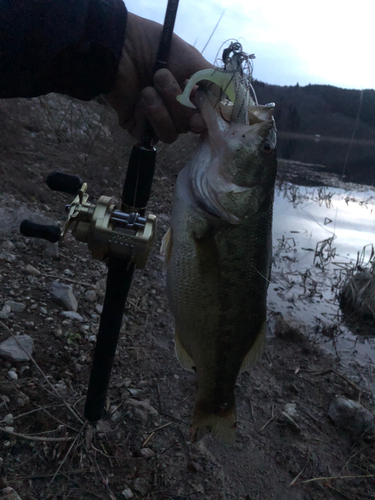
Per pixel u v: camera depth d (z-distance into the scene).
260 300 0.46
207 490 0.45
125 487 0.43
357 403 0.59
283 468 0.50
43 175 0.98
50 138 1.17
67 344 0.56
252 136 0.41
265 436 0.54
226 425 0.47
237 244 0.43
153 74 0.35
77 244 0.81
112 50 0.34
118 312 0.41
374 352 0.76
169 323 0.71
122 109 0.39
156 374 0.59
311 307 0.88
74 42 0.33
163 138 0.37
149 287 0.79
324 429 0.57
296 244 1.21
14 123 1.06
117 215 0.35
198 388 0.46
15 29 0.32
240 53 0.38
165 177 1.35
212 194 0.42
